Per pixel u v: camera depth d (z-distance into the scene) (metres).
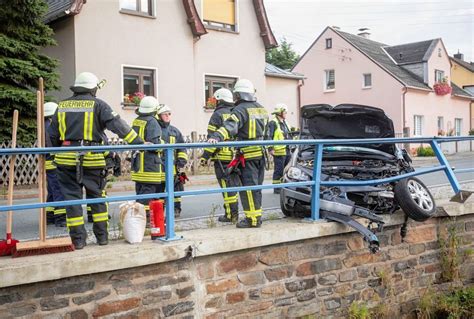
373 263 6.84
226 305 5.57
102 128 5.37
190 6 19.41
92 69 17.38
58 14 16.91
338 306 6.48
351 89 34.53
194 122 20.12
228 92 7.80
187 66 19.83
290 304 6.07
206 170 17.64
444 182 12.87
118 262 4.78
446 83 35.72
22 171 13.85
